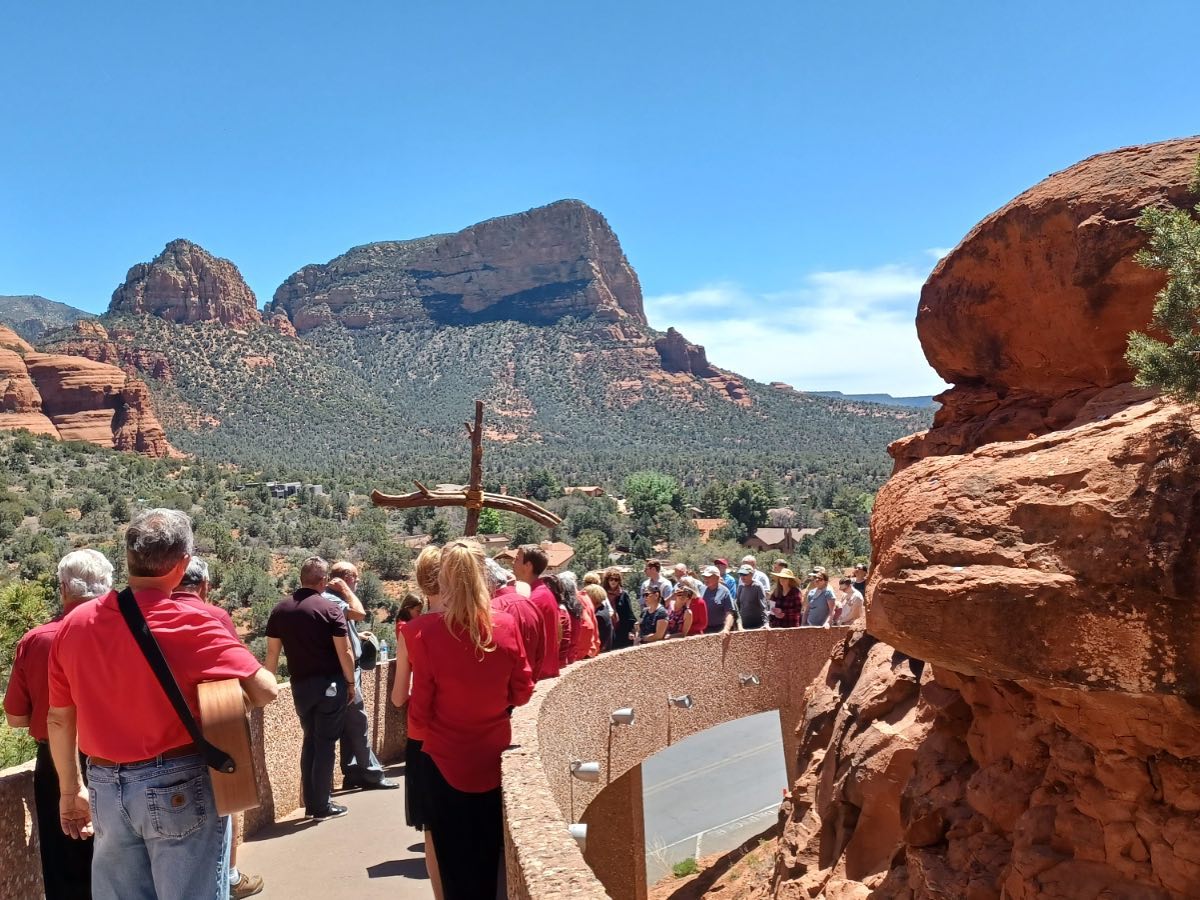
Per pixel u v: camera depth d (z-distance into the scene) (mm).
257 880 5574
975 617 4328
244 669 3496
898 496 5266
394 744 9578
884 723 7555
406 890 5613
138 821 3371
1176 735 4156
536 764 4086
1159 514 3896
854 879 7133
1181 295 4125
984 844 5258
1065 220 6137
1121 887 4363
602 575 11805
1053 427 6402
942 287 7535
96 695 3373
